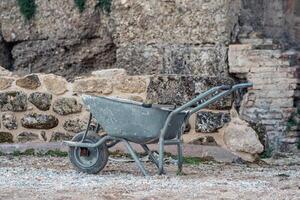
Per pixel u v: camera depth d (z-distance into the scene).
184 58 14.99
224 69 14.67
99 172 10.01
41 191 8.42
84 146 9.93
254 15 15.91
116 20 15.64
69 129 11.92
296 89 14.59
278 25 16.58
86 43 16.38
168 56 15.13
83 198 8.04
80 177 9.61
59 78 11.98
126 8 15.49
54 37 16.34
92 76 11.95
